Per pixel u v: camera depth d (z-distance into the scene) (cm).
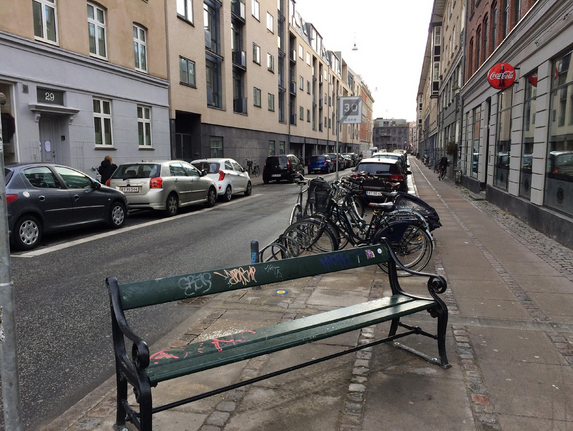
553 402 306
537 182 995
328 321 336
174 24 2125
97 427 290
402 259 637
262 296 553
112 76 1680
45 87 1377
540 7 987
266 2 3503
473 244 830
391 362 370
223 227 1092
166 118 2072
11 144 1280
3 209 224
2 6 1229
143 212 1379
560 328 435
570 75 844
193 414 299
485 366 360
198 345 293
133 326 482
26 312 520
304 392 325
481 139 1820
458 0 2695
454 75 2977
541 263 687
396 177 1363
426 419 288
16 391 234
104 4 1628
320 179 749
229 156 2866
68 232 1036
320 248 705
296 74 4522
